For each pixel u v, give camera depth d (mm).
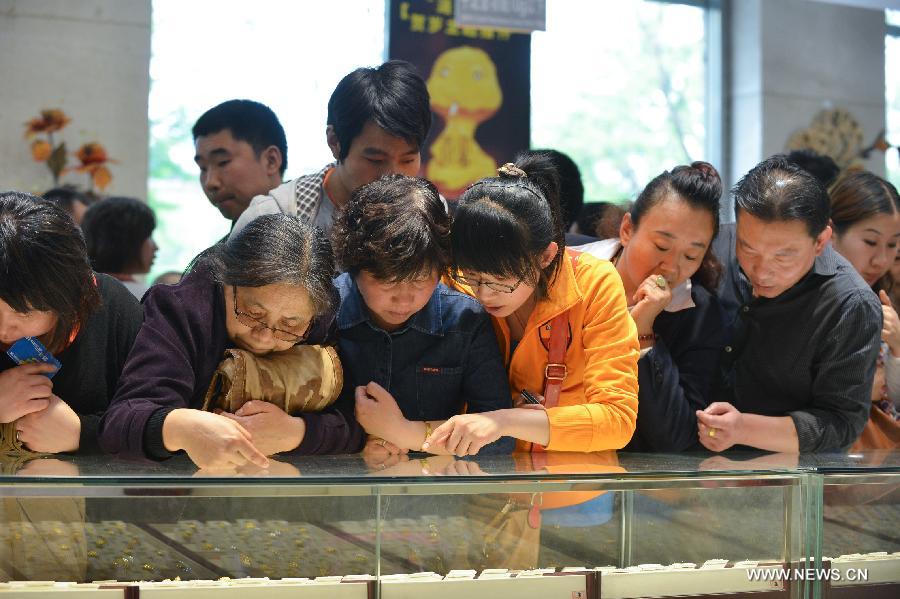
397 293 1568
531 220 1591
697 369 2031
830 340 1956
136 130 4422
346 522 1246
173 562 1207
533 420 1618
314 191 2229
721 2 5188
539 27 3570
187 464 1359
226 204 3018
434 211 1583
